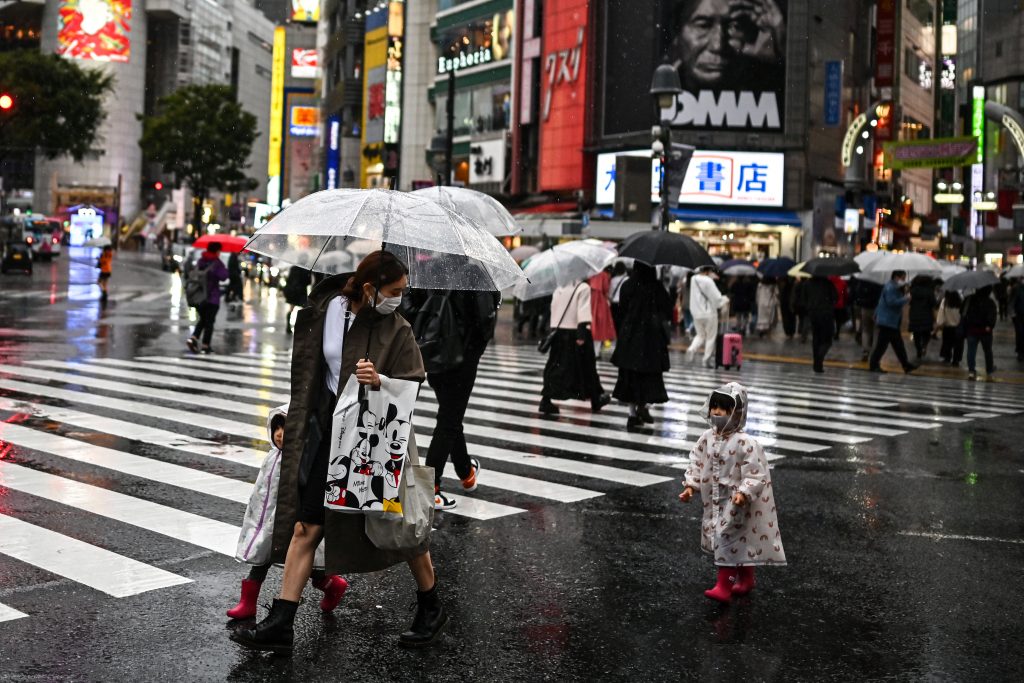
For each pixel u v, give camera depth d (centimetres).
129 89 14138
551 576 608
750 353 2370
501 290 573
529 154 5300
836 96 4544
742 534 571
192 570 588
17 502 726
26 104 5894
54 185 13762
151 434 1020
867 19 5059
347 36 7612
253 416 1158
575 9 4850
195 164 8675
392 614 532
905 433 1221
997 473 980
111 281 4847
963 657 493
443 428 770
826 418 1330
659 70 2333
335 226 489
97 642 473
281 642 463
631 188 3291
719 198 4369
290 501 466
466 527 716
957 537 729
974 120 6969
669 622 535
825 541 711
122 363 1672
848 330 3406
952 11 8194
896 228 5838
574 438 1105
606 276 1700
